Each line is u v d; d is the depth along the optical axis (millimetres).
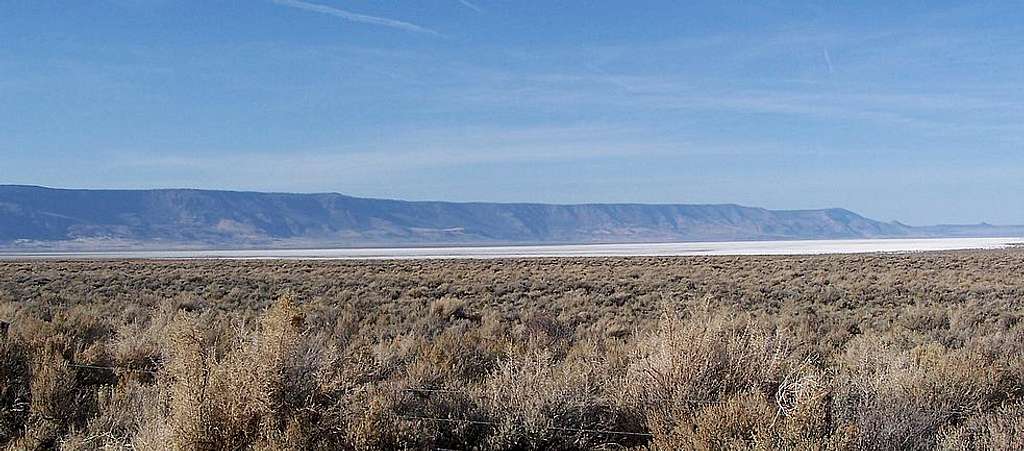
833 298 28703
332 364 8172
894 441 6977
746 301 27500
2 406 8742
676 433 7070
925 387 8375
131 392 8914
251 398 6961
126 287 35188
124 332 13633
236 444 6898
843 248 158000
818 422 6707
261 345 7520
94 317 16406
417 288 33625
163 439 6934
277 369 7215
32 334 13148
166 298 27469
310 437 6914
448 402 8359
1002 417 7512
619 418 8172
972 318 19562
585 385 8109
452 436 7805
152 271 50719
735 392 7941
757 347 8586
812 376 7605
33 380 9047
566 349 13570
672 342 8328
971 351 10867
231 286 35500
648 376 8281
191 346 8672
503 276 43438
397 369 10781
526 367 8328
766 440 6387
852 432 6562
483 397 8391
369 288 34594
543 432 7516
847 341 15438
